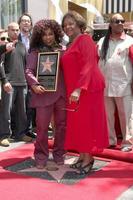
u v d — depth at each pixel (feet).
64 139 15.89
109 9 35.94
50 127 19.89
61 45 15.66
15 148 18.95
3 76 19.20
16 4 27.73
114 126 18.97
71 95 14.39
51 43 15.38
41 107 15.33
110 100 18.45
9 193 13.20
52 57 15.02
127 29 21.45
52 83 14.94
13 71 19.88
